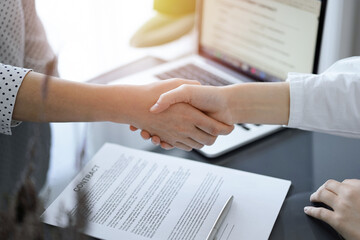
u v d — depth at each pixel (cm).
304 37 108
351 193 80
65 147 98
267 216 82
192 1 141
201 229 79
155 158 96
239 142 101
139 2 149
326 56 141
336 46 140
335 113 93
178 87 95
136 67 131
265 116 97
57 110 94
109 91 95
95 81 124
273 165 96
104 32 142
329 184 84
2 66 93
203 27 131
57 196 85
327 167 95
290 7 108
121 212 83
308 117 95
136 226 80
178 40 143
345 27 138
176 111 94
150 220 81
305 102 94
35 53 114
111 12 143
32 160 67
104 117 96
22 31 109
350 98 92
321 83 94
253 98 96
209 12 127
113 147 100
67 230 61
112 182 90
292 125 96
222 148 99
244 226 80
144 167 94
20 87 91
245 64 123
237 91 96
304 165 96
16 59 109
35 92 91
